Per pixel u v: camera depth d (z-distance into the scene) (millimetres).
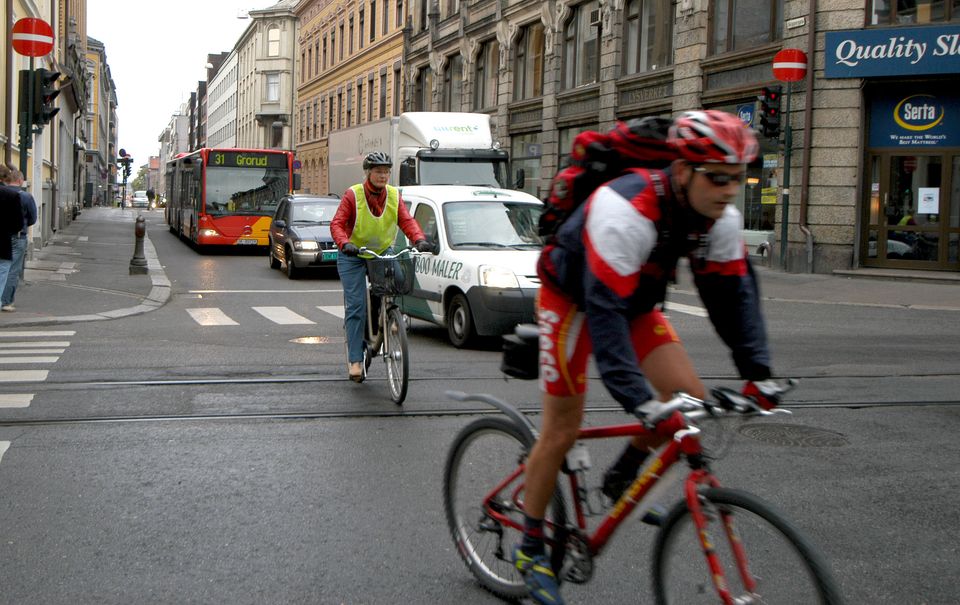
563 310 3291
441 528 4676
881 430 6809
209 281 19656
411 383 8484
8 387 7973
